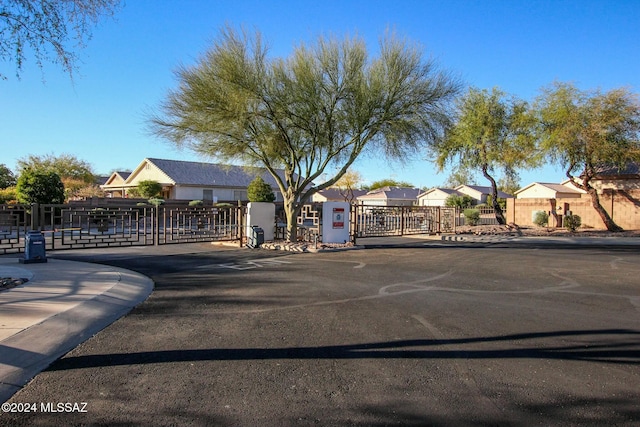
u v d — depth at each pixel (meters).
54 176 32.53
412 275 12.05
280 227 21.97
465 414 4.08
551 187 47.78
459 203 52.50
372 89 17.59
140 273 11.99
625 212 28.92
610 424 3.90
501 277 11.81
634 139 25.41
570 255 17.25
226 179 48.19
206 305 8.36
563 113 26.20
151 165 45.91
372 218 24.55
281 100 17.45
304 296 9.19
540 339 6.30
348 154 20.31
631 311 8.04
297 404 4.26
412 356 5.59
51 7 8.59
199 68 17.12
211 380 4.81
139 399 4.34
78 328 6.62
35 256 12.70
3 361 5.11
